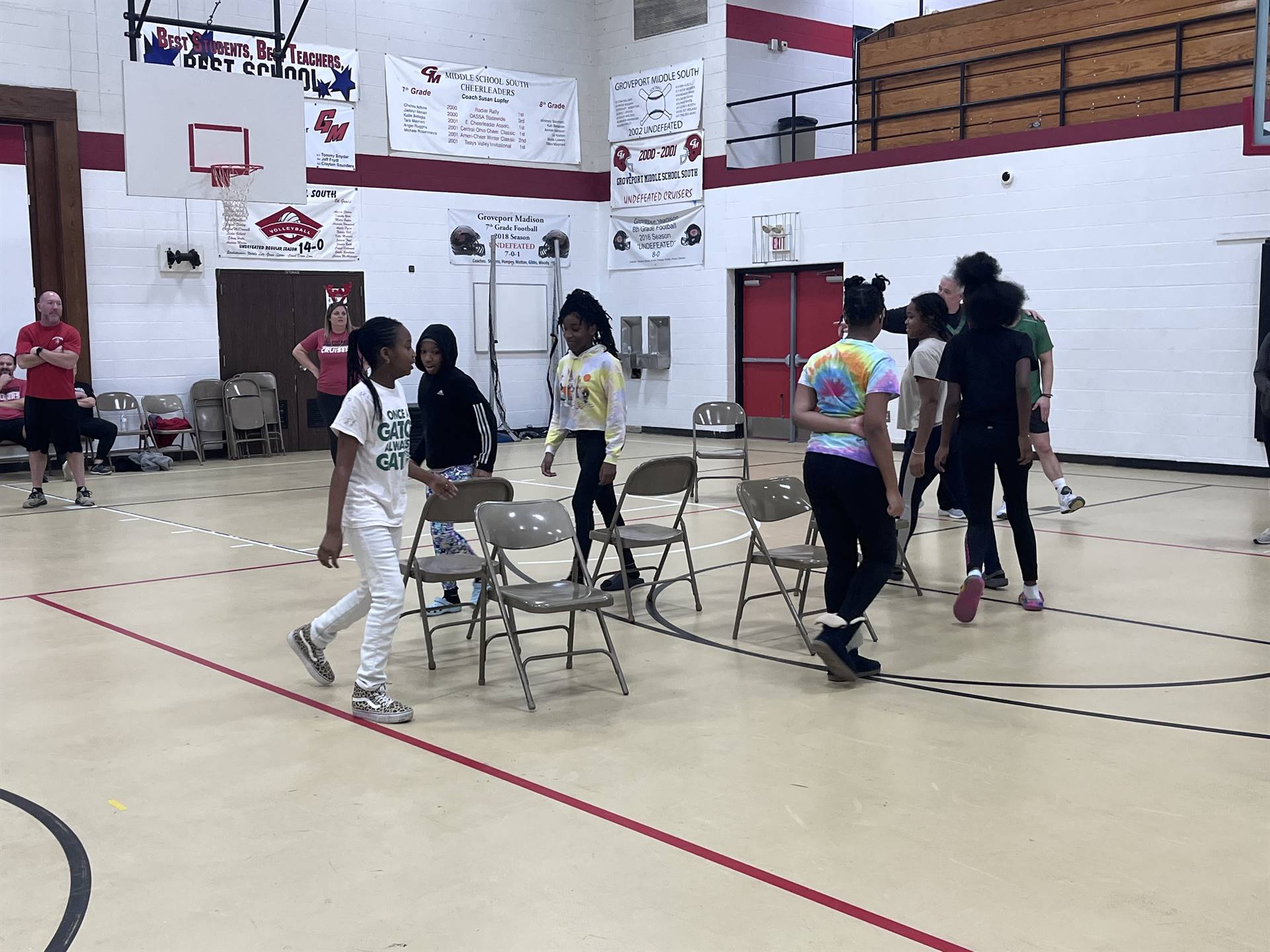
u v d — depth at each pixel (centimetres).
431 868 316
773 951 269
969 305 570
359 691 450
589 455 615
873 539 471
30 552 798
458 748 414
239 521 931
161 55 1338
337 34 1476
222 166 1258
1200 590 652
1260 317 1117
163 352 1371
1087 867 312
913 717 442
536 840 334
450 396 588
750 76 1590
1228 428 1153
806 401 477
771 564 551
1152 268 1190
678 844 330
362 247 1520
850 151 1739
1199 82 1173
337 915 289
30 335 999
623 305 1739
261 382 1431
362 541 445
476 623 604
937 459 591
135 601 649
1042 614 605
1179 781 373
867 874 309
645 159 1672
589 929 281
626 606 634
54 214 1291
